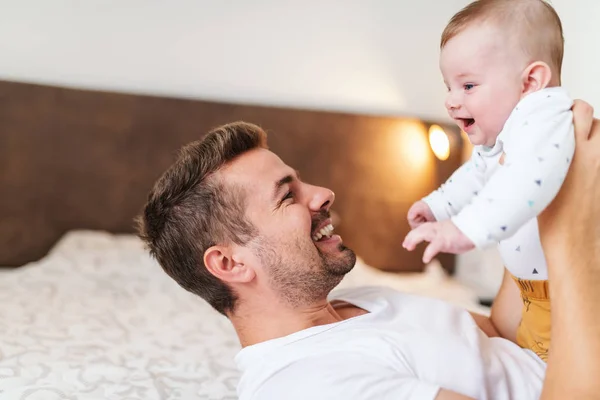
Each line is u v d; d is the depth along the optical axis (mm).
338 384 938
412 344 1013
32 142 2604
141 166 2725
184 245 1153
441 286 2719
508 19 947
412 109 3068
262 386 1015
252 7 2830
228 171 1152
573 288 856
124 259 2457
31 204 2629
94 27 2678
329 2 2906
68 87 2629
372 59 2990
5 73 2604
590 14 1870
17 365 1497
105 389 1390
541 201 804
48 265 2381
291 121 2855
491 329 1260
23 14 2596
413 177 2996
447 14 3031
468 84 992
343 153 2920
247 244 1127
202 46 2803
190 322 1980
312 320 1144
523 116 886
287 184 1178
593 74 1845
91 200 2688
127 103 2688
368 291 1271
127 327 1904
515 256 1014
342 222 2949
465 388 979
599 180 855
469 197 1139
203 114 2766
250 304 1158
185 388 1450
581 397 825
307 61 2924
